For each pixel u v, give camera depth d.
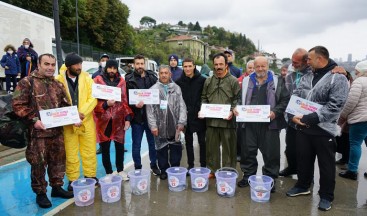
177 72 6.38
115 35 38.56
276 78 3.92
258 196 3.62
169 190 4.02
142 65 4.36
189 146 4.62
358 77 4.18
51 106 3.42
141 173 4.05
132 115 4.32
